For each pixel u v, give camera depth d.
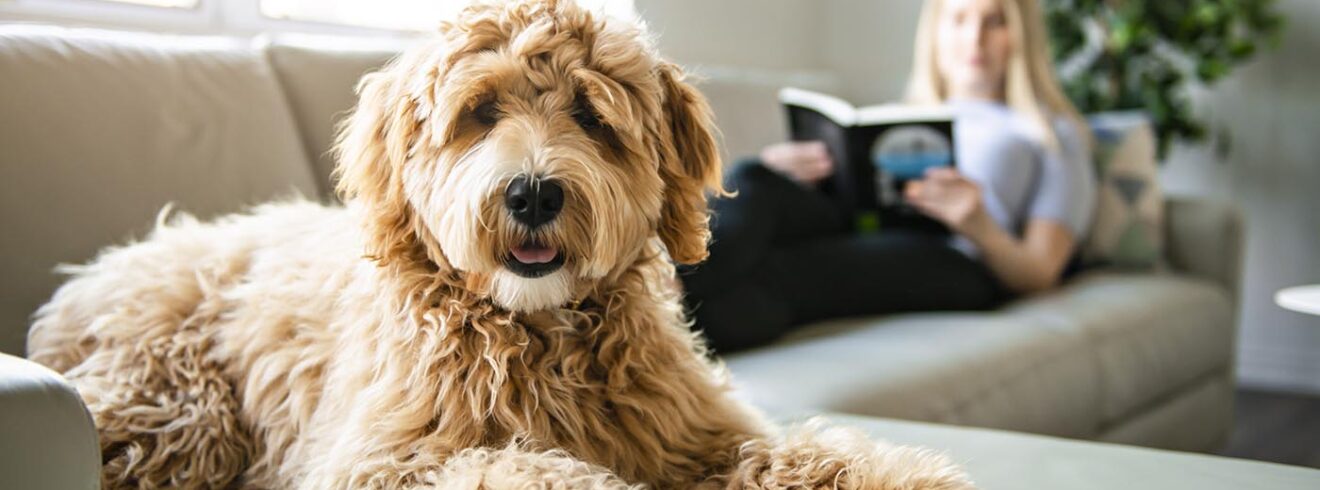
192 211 1.91
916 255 2.88
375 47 2.39
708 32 4.32
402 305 1.30
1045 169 3.26
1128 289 3.24
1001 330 2.68
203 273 1.54
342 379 1.30
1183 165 4.62
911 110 3.19
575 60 1.27
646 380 1.32
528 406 1.25
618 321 1.33
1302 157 4.40
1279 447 3.63
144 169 1.86
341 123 1.49
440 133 1.24
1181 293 3.34
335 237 1.50
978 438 1.59
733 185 2.59
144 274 1.55
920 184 3.03
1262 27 4.19
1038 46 3.47
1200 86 4.55
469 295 1.29
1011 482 1.37
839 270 2.75
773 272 2.61
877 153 3.05
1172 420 3.17
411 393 1.25
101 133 1.83
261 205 1.84
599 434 1.28
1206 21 4.06
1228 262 3.60
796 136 3.18
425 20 3.08
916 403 2.20
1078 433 2.68
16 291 1.67
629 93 1.31
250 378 1.42
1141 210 3.55
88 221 1.77
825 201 2.93
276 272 1.50
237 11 2.75
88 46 1.89
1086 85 4.31
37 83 1.78
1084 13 4.29
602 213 1.22
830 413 1.78
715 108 3.39
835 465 1.20
